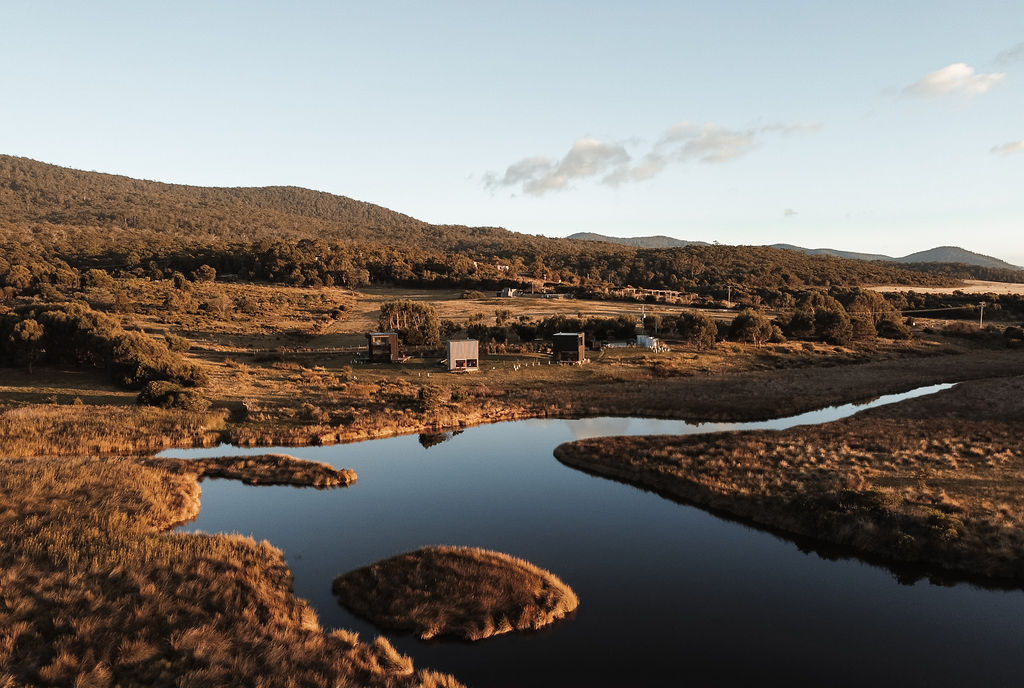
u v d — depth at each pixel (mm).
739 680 15859
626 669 16406
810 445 35344
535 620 18875
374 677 15578
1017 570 20781
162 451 38688
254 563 22109
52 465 31312
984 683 15586
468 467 36156
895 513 24453
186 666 15109
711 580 21703
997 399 49375
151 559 20969
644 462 34500
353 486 32625
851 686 15516
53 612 16797
